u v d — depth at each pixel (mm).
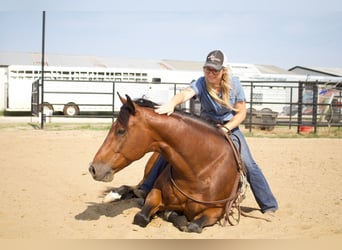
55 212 6039
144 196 6047
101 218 5688
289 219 5863
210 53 5277
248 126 22344
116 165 4617
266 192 5984
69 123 23125
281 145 14648
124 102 4785
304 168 10211
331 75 44188
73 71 30281
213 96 5410
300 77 31984
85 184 8047
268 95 30812
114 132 4633
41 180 8258
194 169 4867
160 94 29094
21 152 11555
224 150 5145
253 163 5809
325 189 7949
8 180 8164
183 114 4977
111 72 31109
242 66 31359
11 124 21453
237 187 5375
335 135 19219
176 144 4762
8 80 30328
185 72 32812
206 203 4980
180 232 5062
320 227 5473
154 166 6000
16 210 6105
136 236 4898
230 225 5453
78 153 11711
